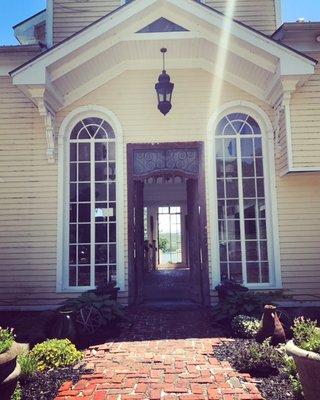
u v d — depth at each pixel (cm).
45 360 451
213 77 852
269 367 421
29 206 812
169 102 777
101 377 416
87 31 734
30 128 832
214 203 816
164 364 451
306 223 802
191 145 830
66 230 814
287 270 792
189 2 739
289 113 753
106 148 844
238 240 818
